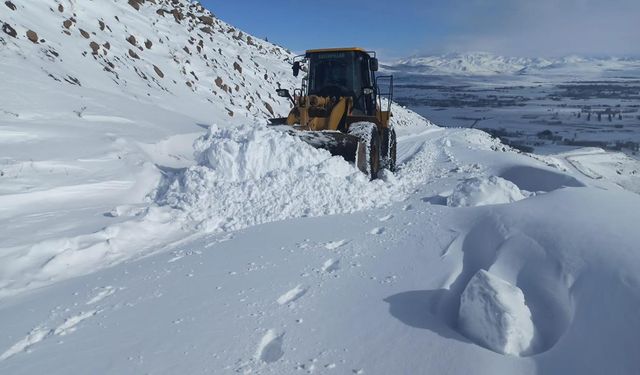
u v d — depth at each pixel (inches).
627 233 123.6
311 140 276.4
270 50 1098.7
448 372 94.3
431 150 536.4
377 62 343.6
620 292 99.2
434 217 196.5
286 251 168.7
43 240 170.2
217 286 141.0
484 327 103.7
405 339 107.7
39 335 118.0
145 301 134.0
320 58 340.5
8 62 337.1
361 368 98.0
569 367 90.3
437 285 135.0
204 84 589.3
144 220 199.2
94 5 552.7
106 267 166.7
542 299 115.9
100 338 114.5
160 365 101.2
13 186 208.4
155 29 632.4
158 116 385.7
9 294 144.8
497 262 137.8
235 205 222.8
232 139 253.6
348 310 122.7
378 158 323.9
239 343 108.5
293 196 226.7
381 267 149.7
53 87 337.4
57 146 255.3
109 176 244.8
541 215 153.6
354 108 337.1
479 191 211.5
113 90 412.8
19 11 414.6
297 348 106.1
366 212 218.2
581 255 119.6
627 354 86.2
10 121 264.8
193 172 246.2
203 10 987.9
